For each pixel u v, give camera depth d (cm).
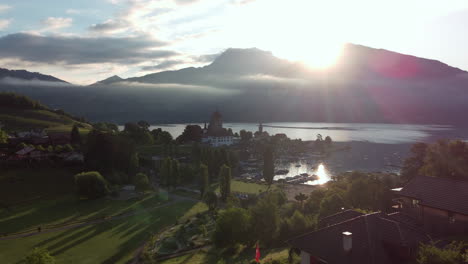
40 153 16700
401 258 3509
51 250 8169
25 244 8494
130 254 8088
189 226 9869
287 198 12756
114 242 8844
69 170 15688
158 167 18550
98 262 7569
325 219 5025
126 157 17125
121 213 11544
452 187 4975
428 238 3853
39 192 13162
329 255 3697
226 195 13262
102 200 13138
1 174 13925
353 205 8269
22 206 11688
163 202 13312
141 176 14350
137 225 10325
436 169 8369
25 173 14438
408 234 3756
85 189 13075
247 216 7331
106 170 16062
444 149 8525
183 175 16900
